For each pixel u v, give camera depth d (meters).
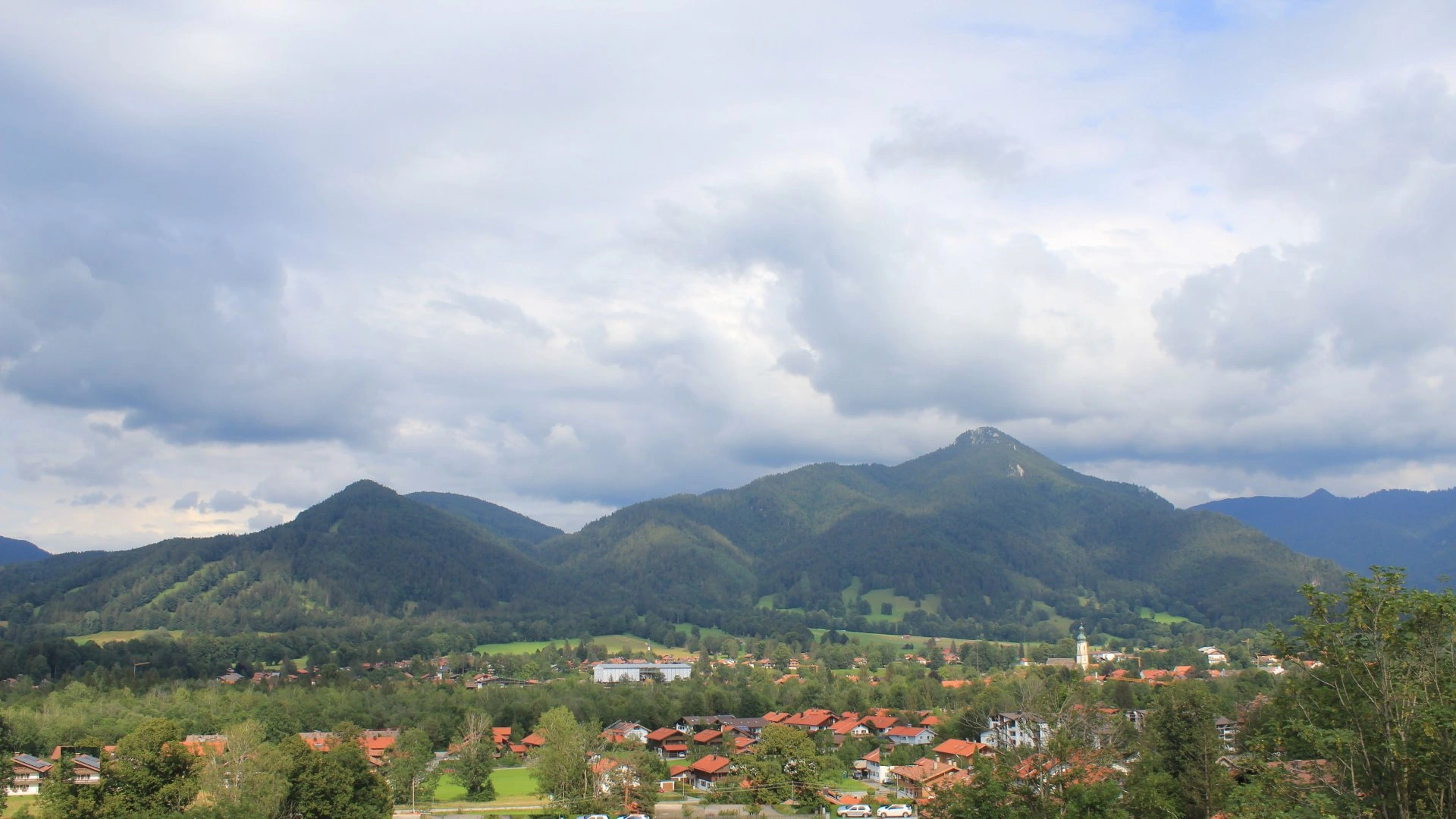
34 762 149.12
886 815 129.75
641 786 137.88
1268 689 191.00
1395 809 45.50
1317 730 45.72
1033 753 65.50
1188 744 91.25
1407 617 46.88
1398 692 45.56
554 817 135.88
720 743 191.88
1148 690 182.25
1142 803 72.12
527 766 187.38
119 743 106.88
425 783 153.75
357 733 174.12
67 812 99.62
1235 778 84.31
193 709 199.12
